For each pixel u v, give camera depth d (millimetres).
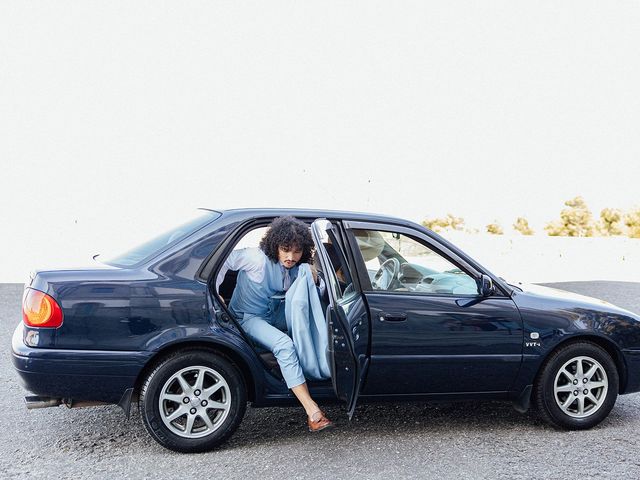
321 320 4402
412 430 4801
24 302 4074
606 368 4836
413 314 4445
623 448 4496
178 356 4137
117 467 4020
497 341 4590
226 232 4379
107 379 4016
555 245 22969
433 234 4695
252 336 4410
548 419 4816
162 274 4168
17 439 4488
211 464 4086
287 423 4895
